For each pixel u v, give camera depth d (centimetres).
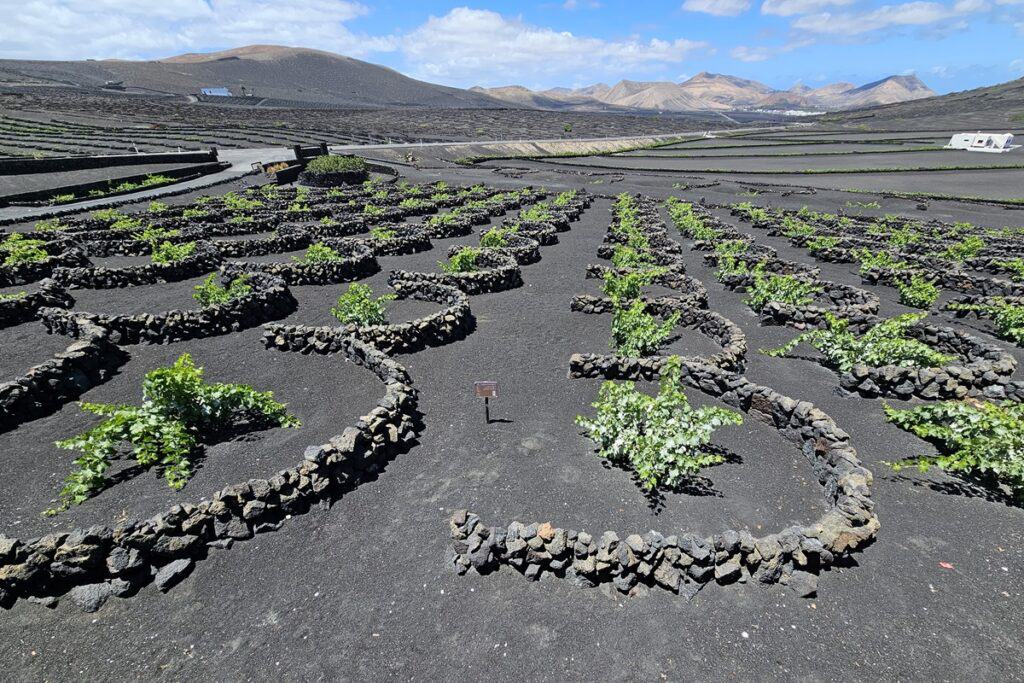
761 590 770
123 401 1280
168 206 3716
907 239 2998
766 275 2197
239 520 855
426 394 1352
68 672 659
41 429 1152
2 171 4406
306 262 2267
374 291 2181
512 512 919
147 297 2025
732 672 655
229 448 1070
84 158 5053
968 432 1020
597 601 758
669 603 752
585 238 3328
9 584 734
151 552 784
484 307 2019
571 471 1033
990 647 680
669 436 990
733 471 1035
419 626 720
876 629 706
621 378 1424
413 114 17650
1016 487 930
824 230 3269
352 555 836
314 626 721
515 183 6062
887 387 1302
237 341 1633
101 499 916
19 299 1717
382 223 3331
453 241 3150
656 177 6812
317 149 7281
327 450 955
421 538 868
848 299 2045
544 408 1283
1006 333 1708
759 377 1440
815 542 785
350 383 1361
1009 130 12925
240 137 9400
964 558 815
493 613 740
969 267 2578
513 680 648
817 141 11494
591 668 661
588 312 1958
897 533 865
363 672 658
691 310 1798
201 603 755
